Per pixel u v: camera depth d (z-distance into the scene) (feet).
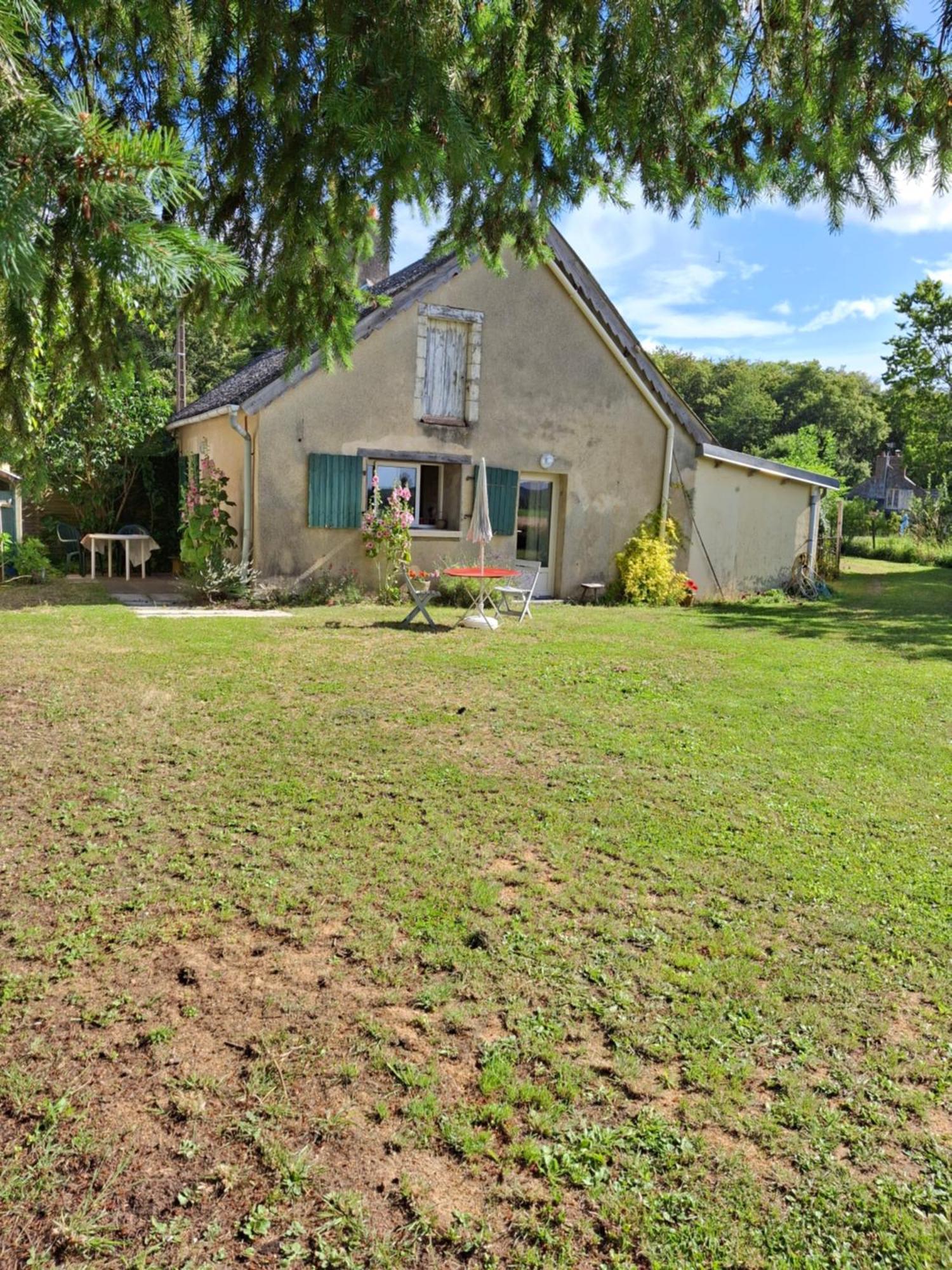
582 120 11.07
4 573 41.09
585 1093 7.50
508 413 42.16
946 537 95.76
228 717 18.45
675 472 47.98
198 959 9.38
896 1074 7.91
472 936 10.01
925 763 17.01
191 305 13.19
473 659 25.59
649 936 10.15
